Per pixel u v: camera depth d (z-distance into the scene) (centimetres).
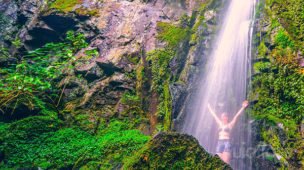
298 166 455
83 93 704
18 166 463
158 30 782
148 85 703
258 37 644
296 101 521
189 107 662
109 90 707
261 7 670
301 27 568
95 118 648
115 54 754
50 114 630
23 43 774
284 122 512
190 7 847
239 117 612
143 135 600
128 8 862
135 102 684
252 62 639
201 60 730
